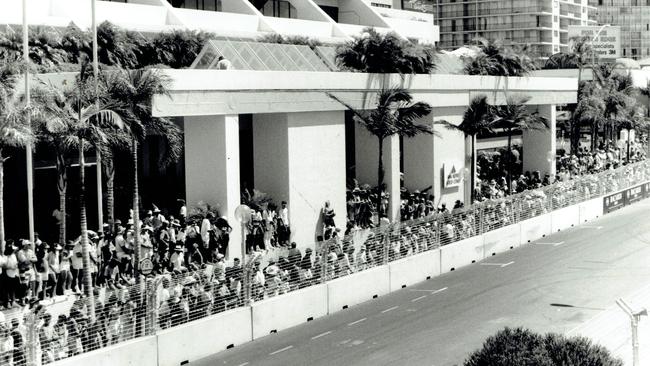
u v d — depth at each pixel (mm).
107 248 26703
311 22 54094
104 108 26203
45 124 25422
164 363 22688
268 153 37938
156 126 28719
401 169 53562
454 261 36344
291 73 37031
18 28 35562
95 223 36656
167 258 27844
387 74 42875
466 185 49688
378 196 39594
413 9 84812
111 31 36312
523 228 42344
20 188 34406
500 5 124750
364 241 31500
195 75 32688
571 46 90062
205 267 25578
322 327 27125
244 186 39062
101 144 26469
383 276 31672
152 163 39375
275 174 37844
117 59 36562
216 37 43375
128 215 37750
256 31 48406
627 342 24172
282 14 59375
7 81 25828
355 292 30172
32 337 19094
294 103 37312
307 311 27969
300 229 38156
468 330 26359
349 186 43938
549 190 45844
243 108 34781
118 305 21859
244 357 23906
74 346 20453
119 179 37719
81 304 21125
